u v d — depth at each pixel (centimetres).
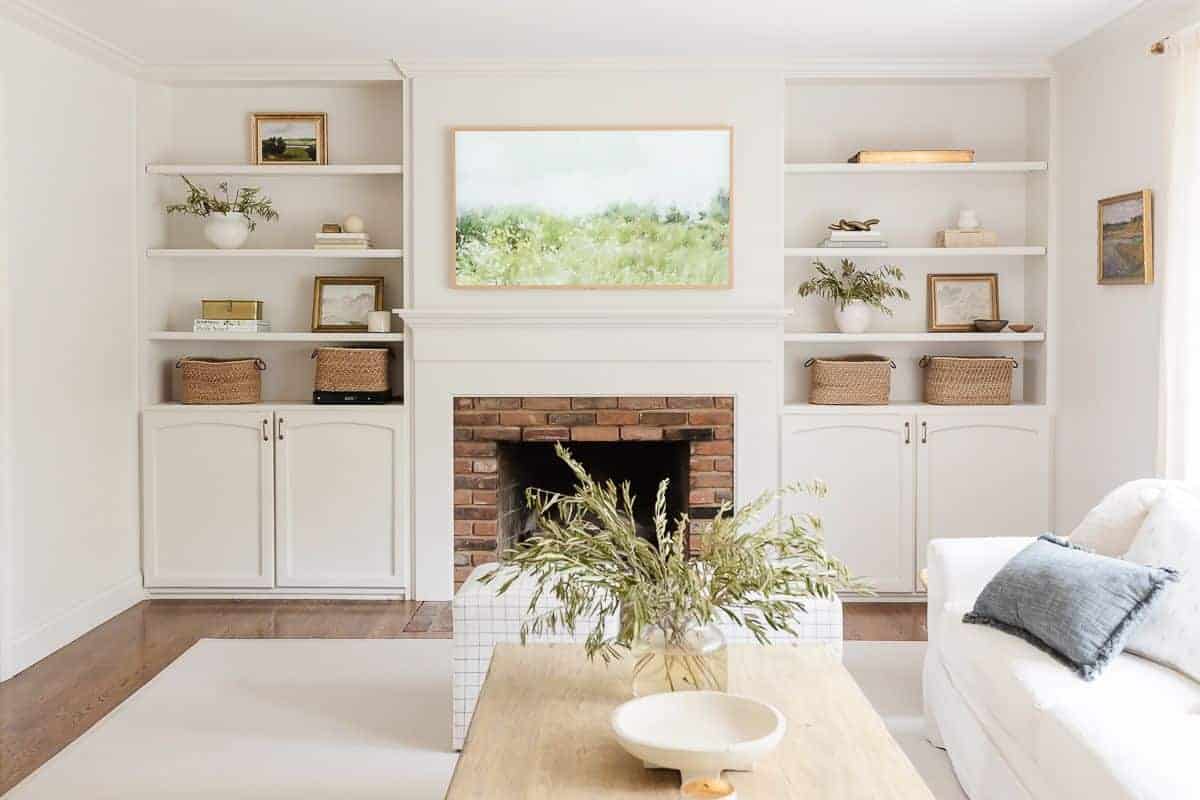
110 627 486
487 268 521
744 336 518
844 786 204
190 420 528
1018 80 535
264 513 528
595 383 518
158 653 448
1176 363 393
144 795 312
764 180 518
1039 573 311
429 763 335
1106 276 468
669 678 236
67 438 467
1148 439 438
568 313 511
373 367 531
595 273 521
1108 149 471
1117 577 292
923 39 479
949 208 556
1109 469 471
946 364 530
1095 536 338
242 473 529
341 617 502
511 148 519
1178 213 390
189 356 560
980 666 303
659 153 518
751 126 518
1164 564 300
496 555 525
